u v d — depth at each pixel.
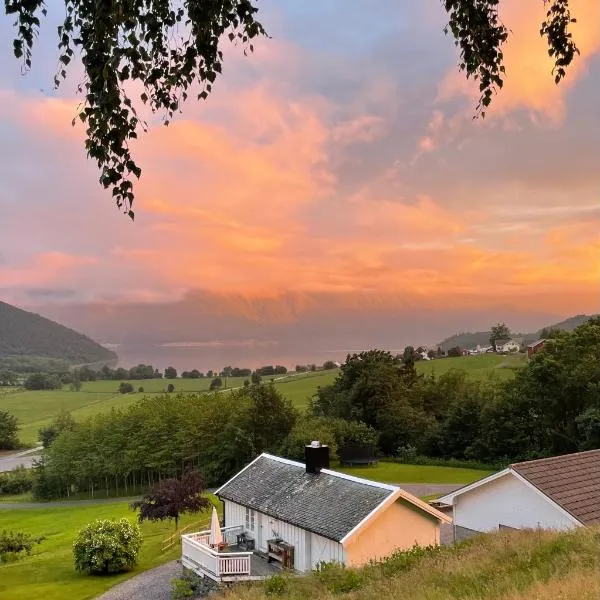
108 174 7.52
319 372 174.12
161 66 7.98
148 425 76.62
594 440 54.78
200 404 80.00
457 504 25.05
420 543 22.61
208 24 7.92
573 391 59.16
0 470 105.31
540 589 9.10
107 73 7.01
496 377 86.25
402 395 82.00
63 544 44.56
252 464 31.48
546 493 21.38
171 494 36.88
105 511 60.12
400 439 76.62
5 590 29.42
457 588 10.73
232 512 29.42
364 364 85.38
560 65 8.95
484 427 65.75
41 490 82.56
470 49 9.23
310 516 23.64
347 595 12.24
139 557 35.69
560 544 13.20
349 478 24.81
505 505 23.19
